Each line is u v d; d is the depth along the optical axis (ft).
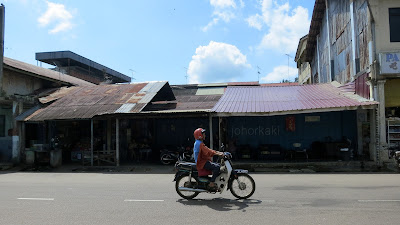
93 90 64.69
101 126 60.29
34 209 21.21
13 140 54.19
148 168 48.37
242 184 23.86
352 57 54.65
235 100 53.78
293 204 21.67
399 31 45.91
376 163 44.62
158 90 59.98
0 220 18.62
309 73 99.81
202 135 24.12
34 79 67.10
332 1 67.56
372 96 45.42
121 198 24.58
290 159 52.37
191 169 24.16
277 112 45.21
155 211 20.25
